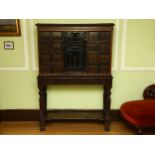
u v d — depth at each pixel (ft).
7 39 9.10
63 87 9.55
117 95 9.71
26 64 9.36
